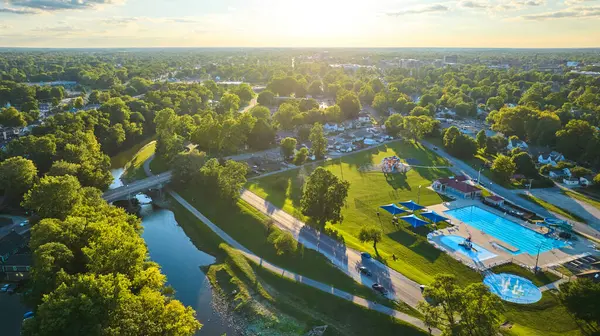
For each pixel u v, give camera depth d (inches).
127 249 3713.1
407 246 4970.5
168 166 7810.0
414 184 7170.3
